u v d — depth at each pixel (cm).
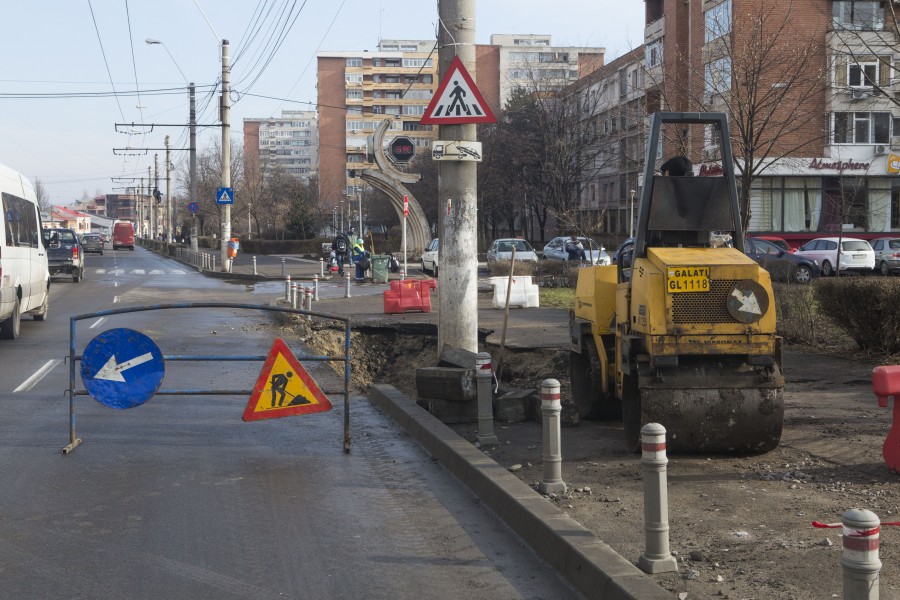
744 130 1714
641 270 798
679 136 2072
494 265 3391
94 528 643
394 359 1977
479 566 568
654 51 3244
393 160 5141
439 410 1009
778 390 779
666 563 516
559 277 3241
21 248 1852
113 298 2916
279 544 609
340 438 969
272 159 16250
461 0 1157
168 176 8256
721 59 2319
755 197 4897
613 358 947
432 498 729
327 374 1445
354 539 621
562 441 899
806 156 4725
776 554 544
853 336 1412
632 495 688
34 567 562
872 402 1038
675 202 821
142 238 14888
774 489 695
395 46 15000
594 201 7412
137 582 537
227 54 4416
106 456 872
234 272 4438
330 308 2530
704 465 775
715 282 762
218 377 1348
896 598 461
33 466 829
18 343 1758
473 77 1138
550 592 525
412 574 553
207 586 531
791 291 1605
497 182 6669
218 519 667
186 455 880
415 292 2389
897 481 709
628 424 838
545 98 6078
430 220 8212
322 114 13600
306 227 9294
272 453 893
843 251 3575
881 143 4753
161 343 1766
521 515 635
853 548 346
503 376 1543
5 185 1711
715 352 764
